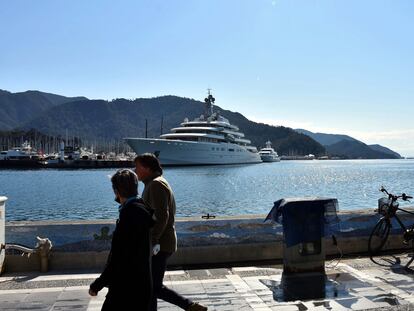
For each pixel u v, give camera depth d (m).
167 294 4.60
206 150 93.56
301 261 6.88
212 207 35.28
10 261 6.95
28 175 83.44
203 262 7.54
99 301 5.57
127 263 3.59
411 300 5.70
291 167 134.38
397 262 7.64
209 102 109.19
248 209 34.00
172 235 4.58
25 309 5.29
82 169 108.81
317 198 7.07
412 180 71.44
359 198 43.56
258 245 7.74
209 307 5.46
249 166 111.12
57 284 6.28
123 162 115.94
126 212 3.70
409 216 8.81
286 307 5.46
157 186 4.43
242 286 6.27
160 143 86.88
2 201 6.81
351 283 6.42
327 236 7.45
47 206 36.28
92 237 7.23
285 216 6.90
